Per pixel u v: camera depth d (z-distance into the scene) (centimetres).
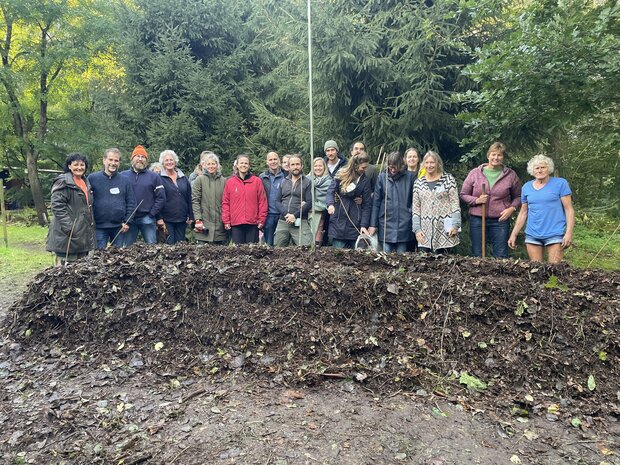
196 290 351
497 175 479
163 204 561
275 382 287
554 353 289
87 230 491
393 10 659
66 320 355
